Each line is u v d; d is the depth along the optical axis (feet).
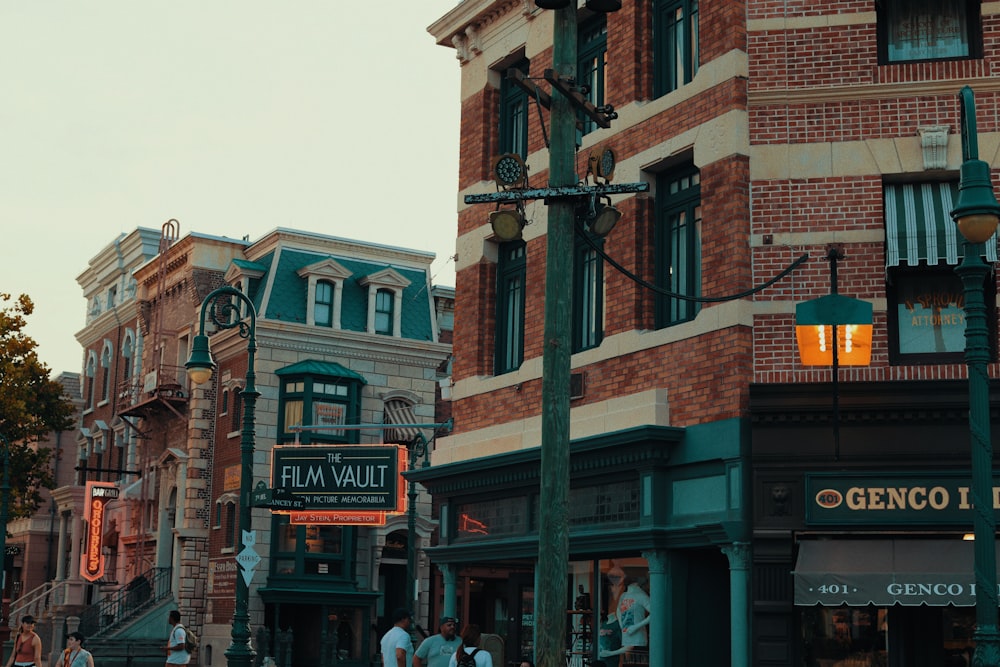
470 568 74.84
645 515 57.62
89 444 188.14
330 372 142.61
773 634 51.26
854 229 53.57
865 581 49.01
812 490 51.24
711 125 57.21
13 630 155.84
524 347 69.62
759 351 53.83
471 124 77.05
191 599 144.97
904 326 53.42
